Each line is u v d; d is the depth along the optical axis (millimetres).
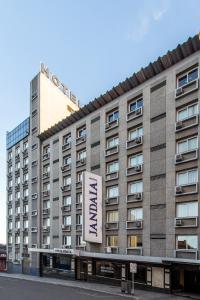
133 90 38000
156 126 34344
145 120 35812
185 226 30156
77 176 46969
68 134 50250
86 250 43031
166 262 30594
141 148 35969
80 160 46281
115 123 40281
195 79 30875
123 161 38281
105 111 42125
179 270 32219
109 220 39812
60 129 52062
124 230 37094
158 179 33469
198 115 30234
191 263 28656
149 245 33688
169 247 31422
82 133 47344
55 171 52562
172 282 31750
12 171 68250
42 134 56281
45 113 58875
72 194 47594
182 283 32406
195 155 30094
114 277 39094
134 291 33094
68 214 48219
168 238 31625
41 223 55469
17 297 28000
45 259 54031
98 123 43344
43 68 59844
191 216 29781
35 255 56094
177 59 32562
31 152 60250
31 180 59500
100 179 40812
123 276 37438
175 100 32531
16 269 63156
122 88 39031
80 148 46625
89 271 43344
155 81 35031
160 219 32750
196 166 29906
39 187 56469
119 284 37938
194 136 30562
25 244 60469
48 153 55188
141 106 36656
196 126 30344
